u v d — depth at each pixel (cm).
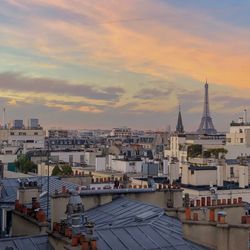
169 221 4294
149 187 5725
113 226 3984
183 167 11044
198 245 3772
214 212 4019
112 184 7425
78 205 3984
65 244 3525
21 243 3781
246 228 3531
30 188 5356
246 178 10831
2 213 5497
